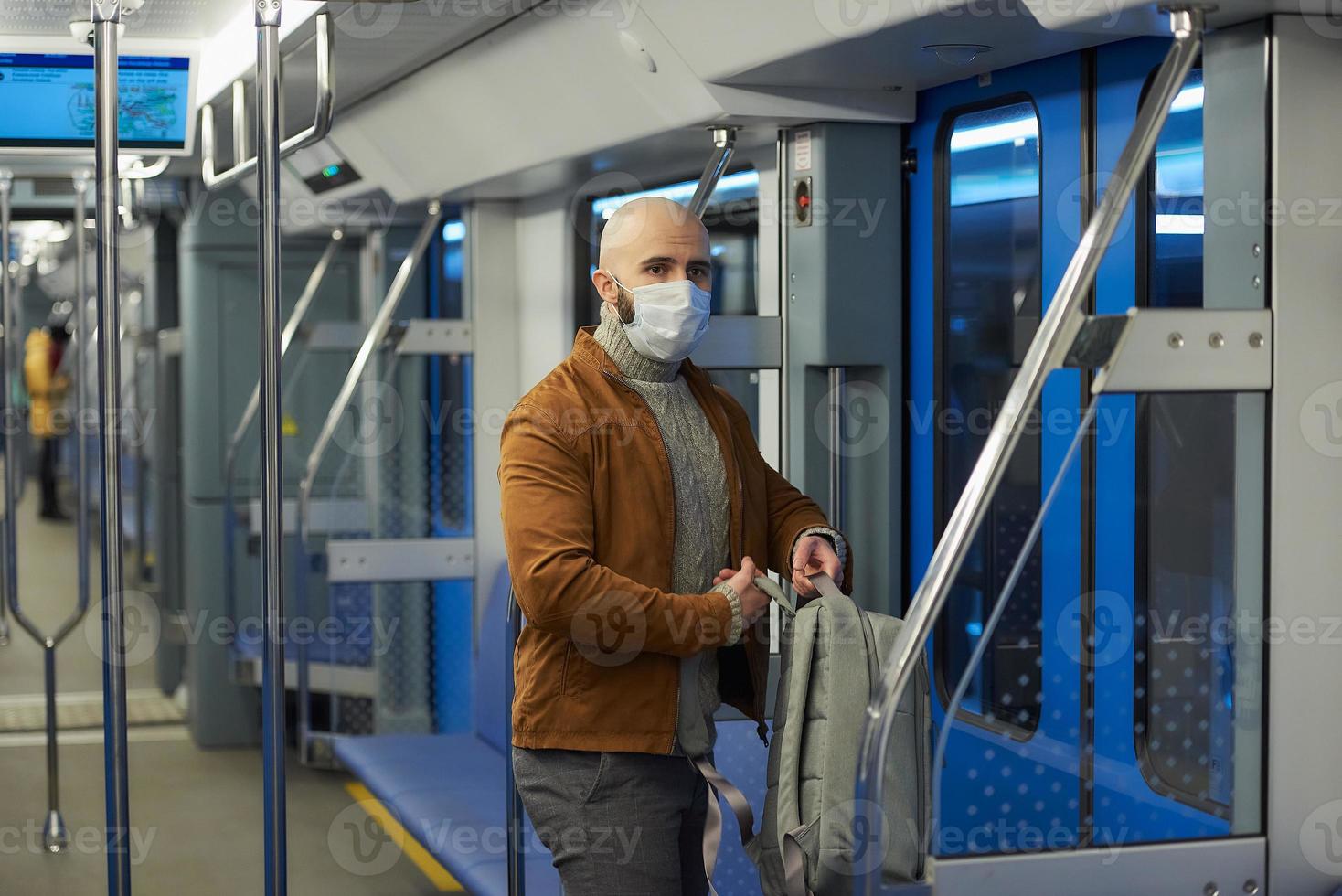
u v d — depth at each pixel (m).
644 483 2.34
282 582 2.39
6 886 4.60
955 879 2.12
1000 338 2.88
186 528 6.36
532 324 4.54
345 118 4.45
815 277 3.02
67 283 8.38
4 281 5.79
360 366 4.77
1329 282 2.12
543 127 3.56
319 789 5.77
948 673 3.05
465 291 4.68
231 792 5.73
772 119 2.95
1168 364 2.03
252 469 6.25
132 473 8.38
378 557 4.70
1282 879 2.21
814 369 3.07
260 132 2.32
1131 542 2.55
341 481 5.47
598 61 3.11
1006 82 2.77
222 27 4.00
